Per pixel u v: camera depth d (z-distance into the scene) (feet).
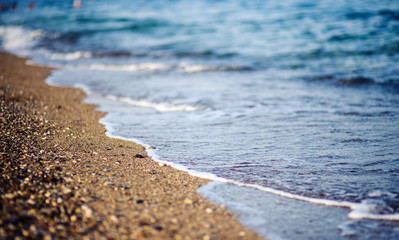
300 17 83.15
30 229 11.34
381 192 15.57
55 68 54.29
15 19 122.11
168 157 20.43
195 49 64.08
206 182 16.99
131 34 82.12
